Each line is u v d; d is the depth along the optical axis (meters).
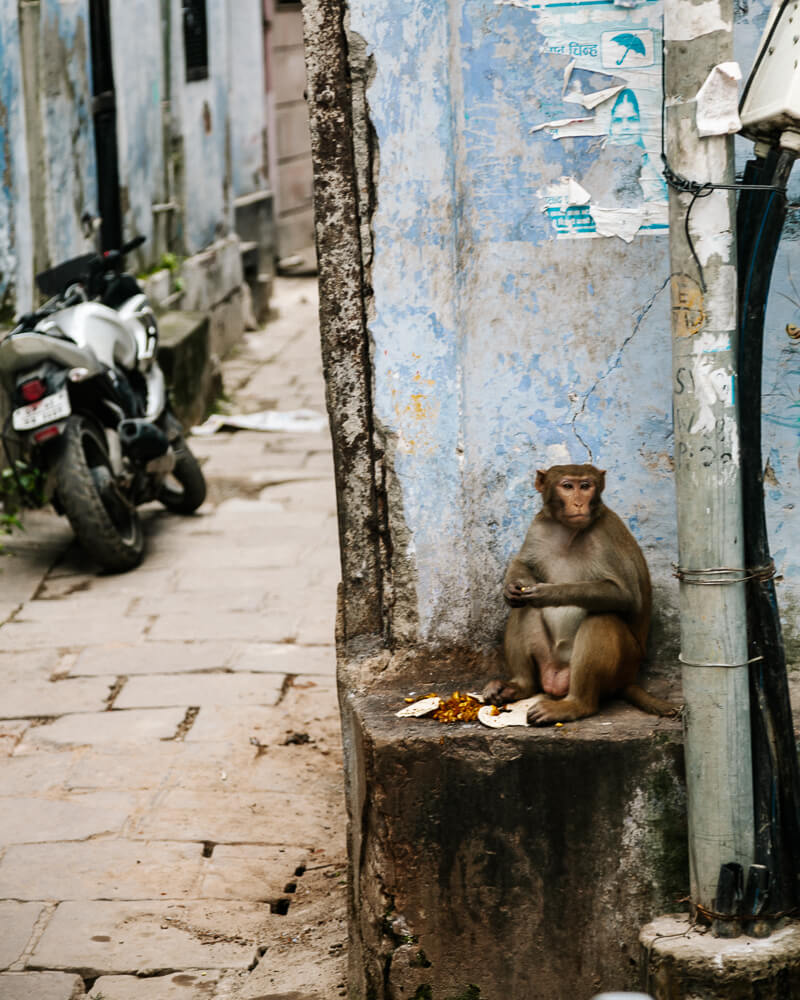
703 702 3.40
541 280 3.84
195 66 12.74
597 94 3.74
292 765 5.37
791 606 3.92
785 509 3.89
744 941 3.46
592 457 3.93
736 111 3.20
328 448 10.12
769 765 3.47
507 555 3.99
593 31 3.71
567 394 3.90
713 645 3.37
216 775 5.28
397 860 3.68
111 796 5.12
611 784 3.62
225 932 4.30
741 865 3.46
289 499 8.88
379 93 3.74
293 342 14.12
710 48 3.17
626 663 3.77
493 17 3.71
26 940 4.23
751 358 3.35
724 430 3.31
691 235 3.26
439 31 3.72
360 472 3.96
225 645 6.48
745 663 3.40
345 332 3.87
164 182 11.85
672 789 3.61
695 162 3.23
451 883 3.68
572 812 3.64
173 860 4.70
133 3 10.85
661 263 3.81
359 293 3.85
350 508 3.99
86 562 7.70
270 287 15.44
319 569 7.54
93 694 5.98
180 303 11.98
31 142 8.73
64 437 7.19
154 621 6.80
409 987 3.73
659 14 3.70
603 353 3.87
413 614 4.01
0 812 5.00
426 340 3.86
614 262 3.82
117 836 4.85
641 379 3.88
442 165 3.78
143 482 7.57
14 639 6.59
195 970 4.10
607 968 3.71
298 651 6.42
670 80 3.23
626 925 3.68
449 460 3.92
